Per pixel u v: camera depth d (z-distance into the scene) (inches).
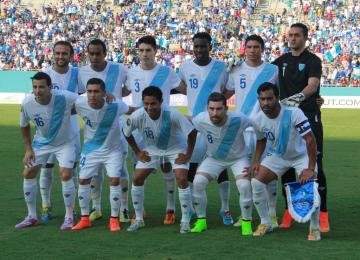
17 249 258.5
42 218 320.5
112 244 267.1
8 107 1098.1
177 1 1668.3
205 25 1567.4
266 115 285.6
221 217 328.5
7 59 1451.8
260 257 244.1
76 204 361.4
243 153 301.7
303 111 304.0
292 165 291.7
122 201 322.0
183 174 294.7
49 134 310.7
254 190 287.1
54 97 306.3
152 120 297.9
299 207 271.6
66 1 1685.5
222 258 242.8
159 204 361.1
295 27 304.5
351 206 352.2
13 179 436.5
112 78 339.6
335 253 250.5
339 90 1161.4
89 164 304.5
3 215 327.0
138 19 1615.4
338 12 1565.0
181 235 285.7
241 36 1517.0
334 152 589.0
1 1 1665.8
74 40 1504.7
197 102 336.8
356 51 1391.5
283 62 313.4
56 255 248.5
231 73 332.8
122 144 314.3
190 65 337.1
